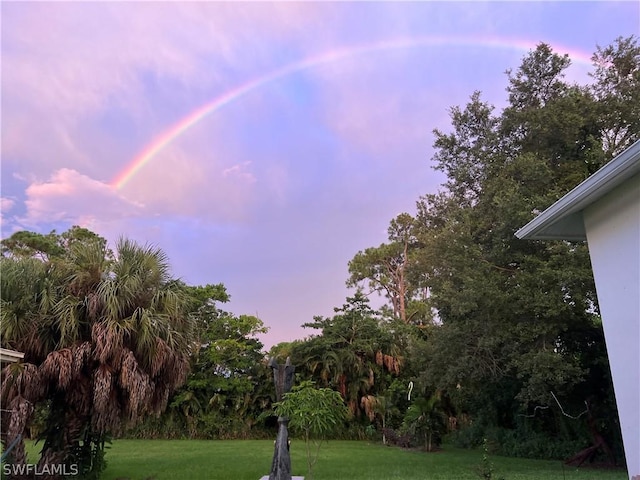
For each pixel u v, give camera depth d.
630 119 11.21
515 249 10.98
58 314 7.05
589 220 4.95
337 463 11.51
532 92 12.60
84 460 7.92
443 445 16.52
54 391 7.23
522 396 10.72
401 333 20.78
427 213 17.20
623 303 4.38
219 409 19.23
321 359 19.42
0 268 7.24
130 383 6.82
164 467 10.38
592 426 11.66
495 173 12.03
